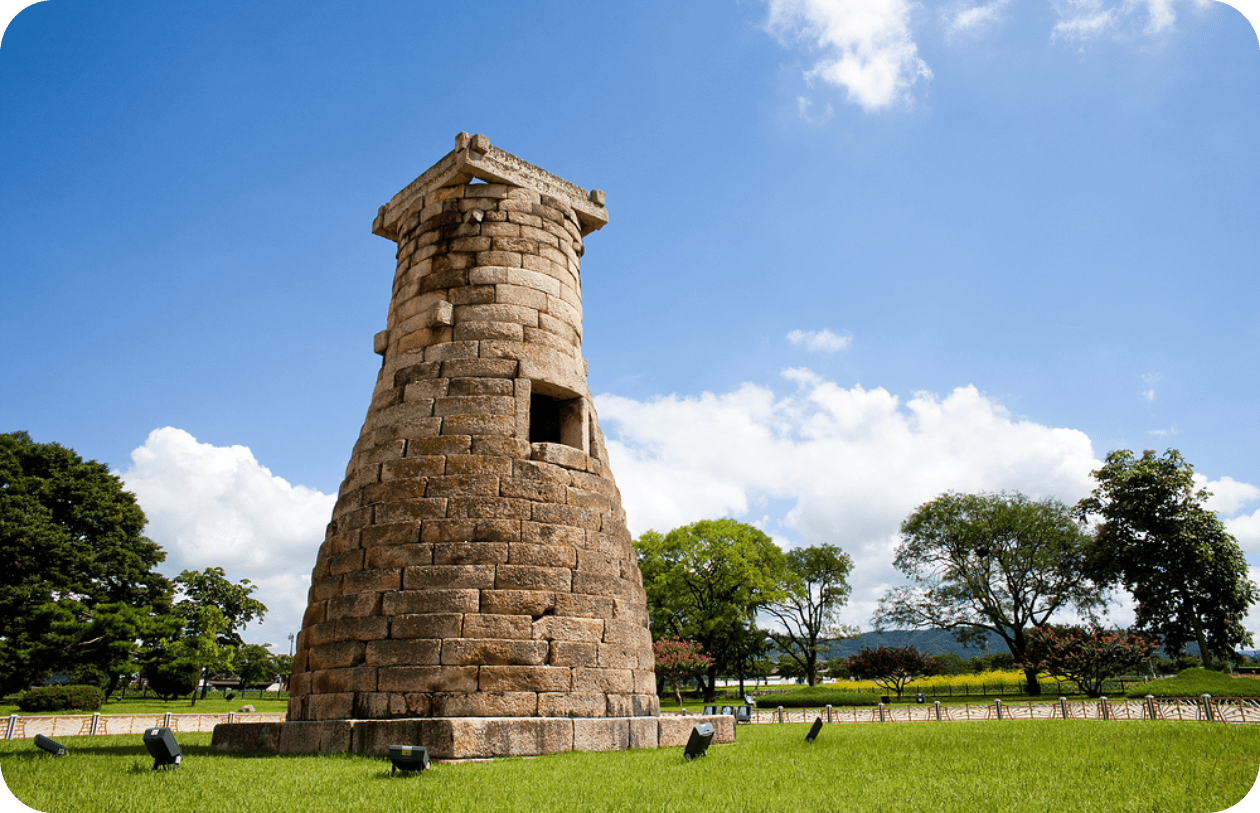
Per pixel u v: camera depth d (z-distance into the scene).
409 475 17.08
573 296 20.47
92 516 51.00
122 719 25.00
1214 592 45.94
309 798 9.36
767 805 8.79
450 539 16.12
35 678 43.75
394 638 15.44
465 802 9.02
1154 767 11.54
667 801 9.09
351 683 15.54
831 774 11.38
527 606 15.83
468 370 18.12
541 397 20.56
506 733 13.84
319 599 17.08
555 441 20.53
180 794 9.59
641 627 17.88
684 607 60.34
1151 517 47.69
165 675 50.53
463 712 14.68
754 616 62.88
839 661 71.50
